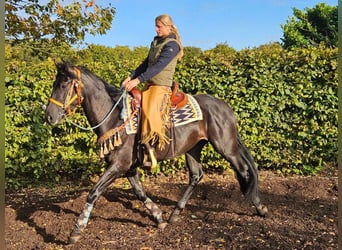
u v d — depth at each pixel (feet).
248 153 16.39
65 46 26.37
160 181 23.04
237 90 23.07
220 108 16.11
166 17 14.19
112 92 14.61
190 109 15.35
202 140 16.66
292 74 23.12
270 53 23.29
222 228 15.15
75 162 22.63
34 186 22.66
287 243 13.43
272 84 23.12
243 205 18.35
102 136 14.14
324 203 18.62
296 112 23.65
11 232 14.97
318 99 23.13
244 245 13.37
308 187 20.92
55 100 13.41
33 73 22.20
